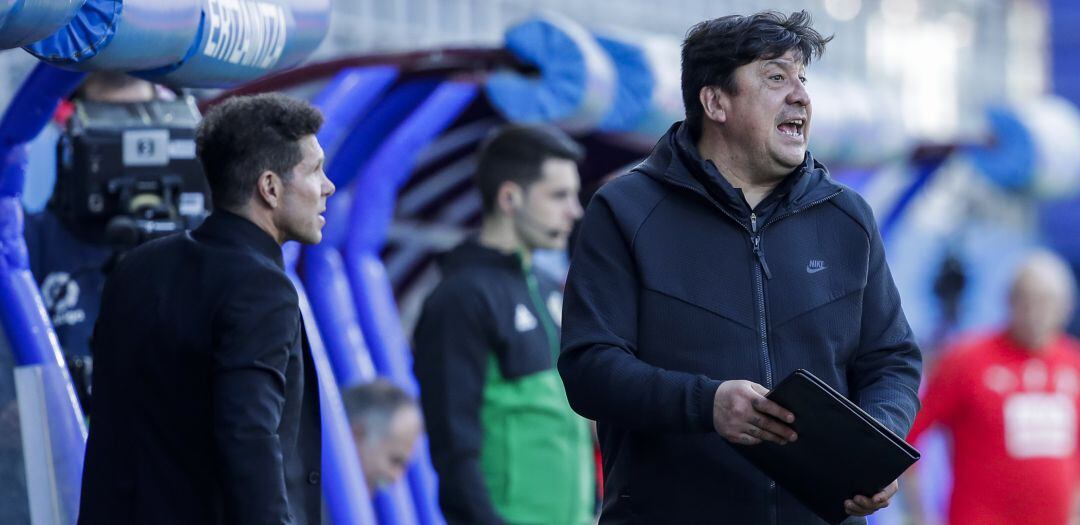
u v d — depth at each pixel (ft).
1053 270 80.48
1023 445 79.71
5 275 47.50
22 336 47.16
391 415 63.00
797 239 38.63
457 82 68.03
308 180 39.63
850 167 97.76
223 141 38.96
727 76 38.22
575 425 60.23
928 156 110.63
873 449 34.86
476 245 59.67
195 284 37.63
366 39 100.63
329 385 57.82
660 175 38.75
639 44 73.10
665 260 38.19
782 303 38.19
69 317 53.26
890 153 99.40
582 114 69.62
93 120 51.78
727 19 38.65
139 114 52.34
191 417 37.35
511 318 58.44
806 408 34.68
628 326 38.24
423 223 83.66
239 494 35.91
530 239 61.21
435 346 57.57
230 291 37.22
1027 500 79.66
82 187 51.39
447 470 56.85
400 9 103.65
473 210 83.71
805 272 38.42
